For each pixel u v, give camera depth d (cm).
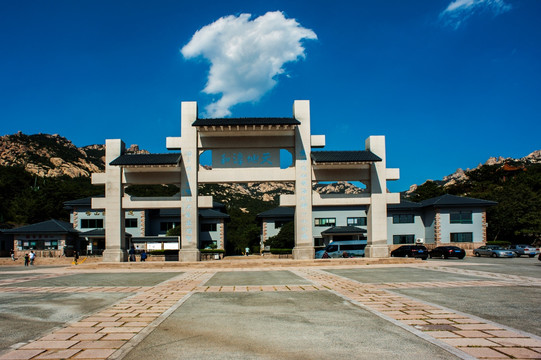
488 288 1538
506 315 1023
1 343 774
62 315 1058
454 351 704
